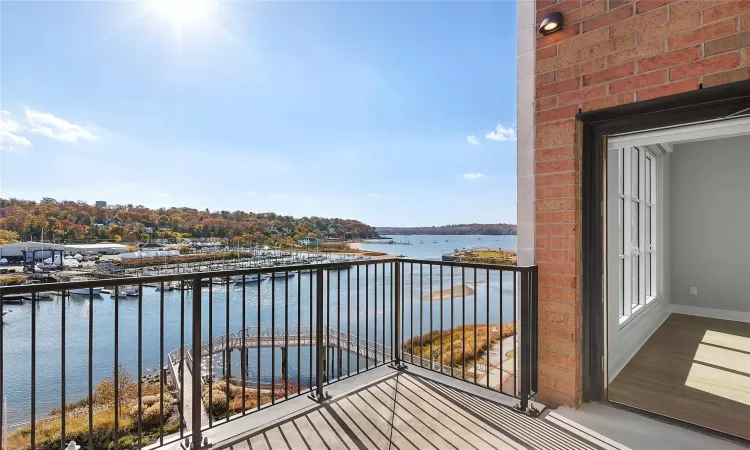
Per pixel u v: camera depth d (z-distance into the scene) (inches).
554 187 95.3
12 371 552.4
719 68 70.3
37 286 62.1
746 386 108.3
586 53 89.4
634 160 159.8
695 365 127.2
